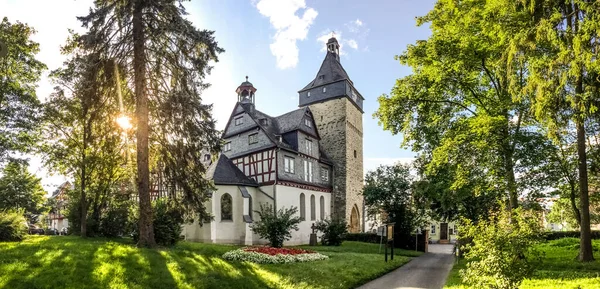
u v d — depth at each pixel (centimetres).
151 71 1527
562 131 1389
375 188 2897
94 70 1420
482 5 1438
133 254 1161
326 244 2898
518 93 1255
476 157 1552
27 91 2248
